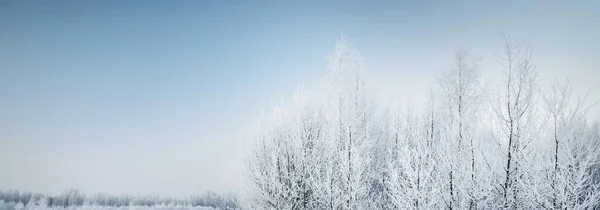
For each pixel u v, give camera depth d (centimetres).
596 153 1016
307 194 1465
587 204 981
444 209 1186
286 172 1498
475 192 1137
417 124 1362
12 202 3017
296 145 1497
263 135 1634
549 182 1027
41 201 3069
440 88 1353
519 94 1157
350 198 1306
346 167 1318
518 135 1145
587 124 1187
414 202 1161
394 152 1512
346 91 1448
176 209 3092
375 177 1455
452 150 1212
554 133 1056
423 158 1188
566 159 1014
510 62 1181
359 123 1420
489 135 1221
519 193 1129
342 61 1474
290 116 1614
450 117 1288
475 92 1286
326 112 1503
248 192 1642
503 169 1174
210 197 3503
